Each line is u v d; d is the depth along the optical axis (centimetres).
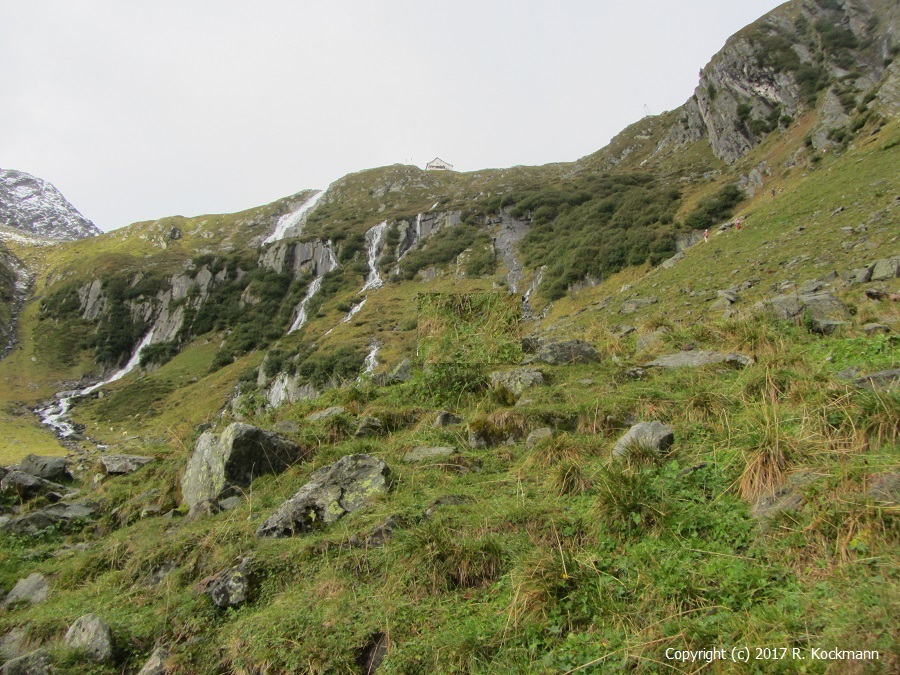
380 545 499
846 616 295
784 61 6731
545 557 417
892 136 3372
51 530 788
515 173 12400
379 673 377
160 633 483
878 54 5903
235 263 8538
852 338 759
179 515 721
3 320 8406
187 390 5969
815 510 381
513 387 838
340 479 609
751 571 360
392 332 5397
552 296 5000
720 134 7356
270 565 503
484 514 505
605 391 750
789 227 2878
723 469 486
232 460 712
